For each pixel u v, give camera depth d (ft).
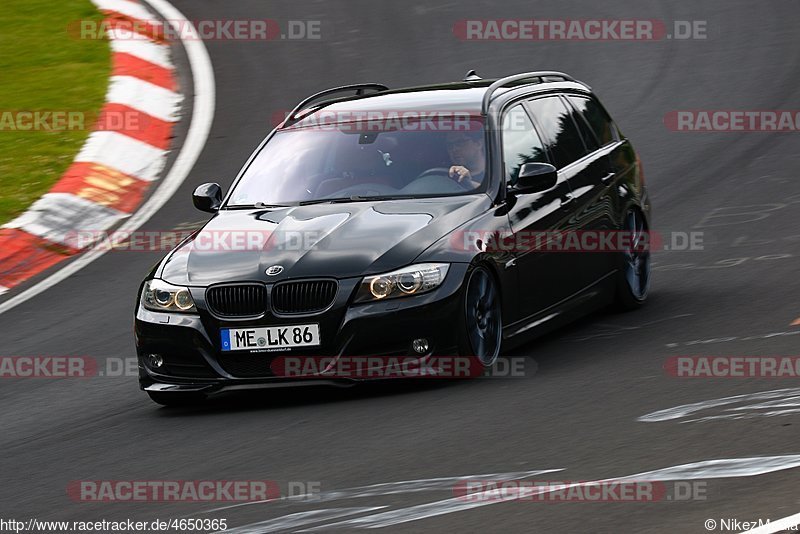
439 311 87.15
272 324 87.25
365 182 98.12
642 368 89.97
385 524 61.05
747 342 95.04
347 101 108.88
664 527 57.52
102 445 84.64
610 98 191.93
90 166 168.45
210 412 91.09
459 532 59.06
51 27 240.94
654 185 157.17
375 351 86.58
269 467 74.08
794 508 58.44
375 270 87.04
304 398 91.71
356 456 74.28
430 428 78.89
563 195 103.09
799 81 191.62
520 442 73.97
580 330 106.01
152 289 92.27
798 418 73.36
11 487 76.23
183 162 175.11
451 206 93.56
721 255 127.44
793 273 117.39
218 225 96.53
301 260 88.28
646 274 114.93
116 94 199.21
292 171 101.40
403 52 217.97
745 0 238.48
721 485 62.64
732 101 186.39
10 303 130.82
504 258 93.50
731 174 157.17
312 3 255.09
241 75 211.61
